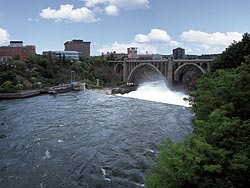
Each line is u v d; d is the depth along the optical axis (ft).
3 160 78.84
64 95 282.77
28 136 106.83
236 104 40.45
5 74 290.15
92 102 220.84
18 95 253.85
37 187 61.93
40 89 300.40
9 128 121.08
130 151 86.99
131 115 154.20
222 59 127.24
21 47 533.14
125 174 68.85
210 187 26.99
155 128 118.32
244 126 32.65
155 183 29.40
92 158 80.89
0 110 174.09
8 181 64.75
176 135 104.94
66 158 81.00
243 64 49.06
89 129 119.24
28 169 72.23
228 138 31.68
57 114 159.43
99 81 420.77
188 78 344.08
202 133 33.53
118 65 478.59
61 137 105.50
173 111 166.81
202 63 295.89
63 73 407.85
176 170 28.84
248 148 29.58
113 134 109.60
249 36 129.08
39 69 378.32
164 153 30.63
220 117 34.06
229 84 43.14
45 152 86.48
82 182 64.54
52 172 70.33
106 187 61.87
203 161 27.99
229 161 27.84
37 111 170.81
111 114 158.71
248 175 27.96
